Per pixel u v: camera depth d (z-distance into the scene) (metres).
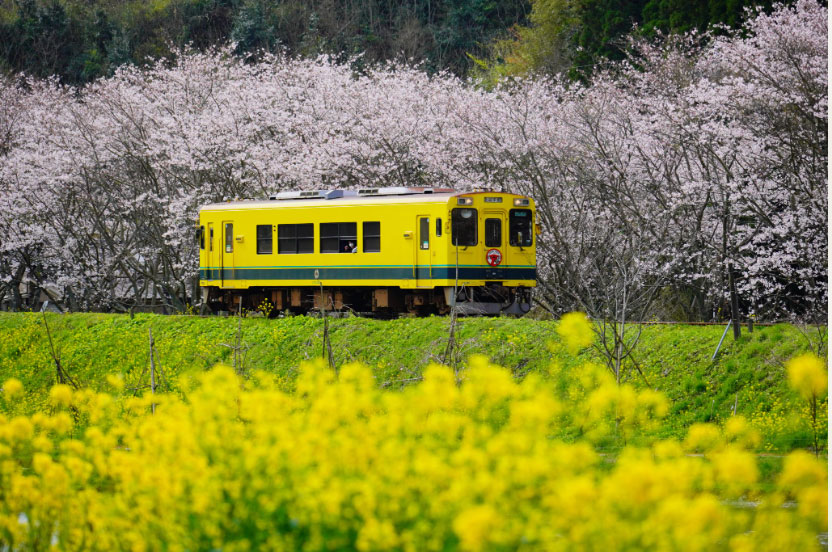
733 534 11.45
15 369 49.25
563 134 52.03
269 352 41.94
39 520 13.65
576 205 52.50
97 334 49.34
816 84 45.12
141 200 60.06
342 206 43.50
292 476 12.31
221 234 48.28
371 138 55.53
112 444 14.98
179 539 12.78
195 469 12.88
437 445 13.21
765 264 45.91
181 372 42.59
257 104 59.50
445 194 40.91
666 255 48.81
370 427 13.09
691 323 34.34
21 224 63.12
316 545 11.71
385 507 11.52
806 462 11.05
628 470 10.14
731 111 48.12
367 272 42.66
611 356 29.39
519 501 10.89
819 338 29.33
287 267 45.53
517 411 12.51
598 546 10.11
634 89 56.62
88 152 62.97
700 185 46.72
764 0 60.06
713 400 29.70
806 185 45.59
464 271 40.62
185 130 58.44
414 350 38.00
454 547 11.06
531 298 43.16
